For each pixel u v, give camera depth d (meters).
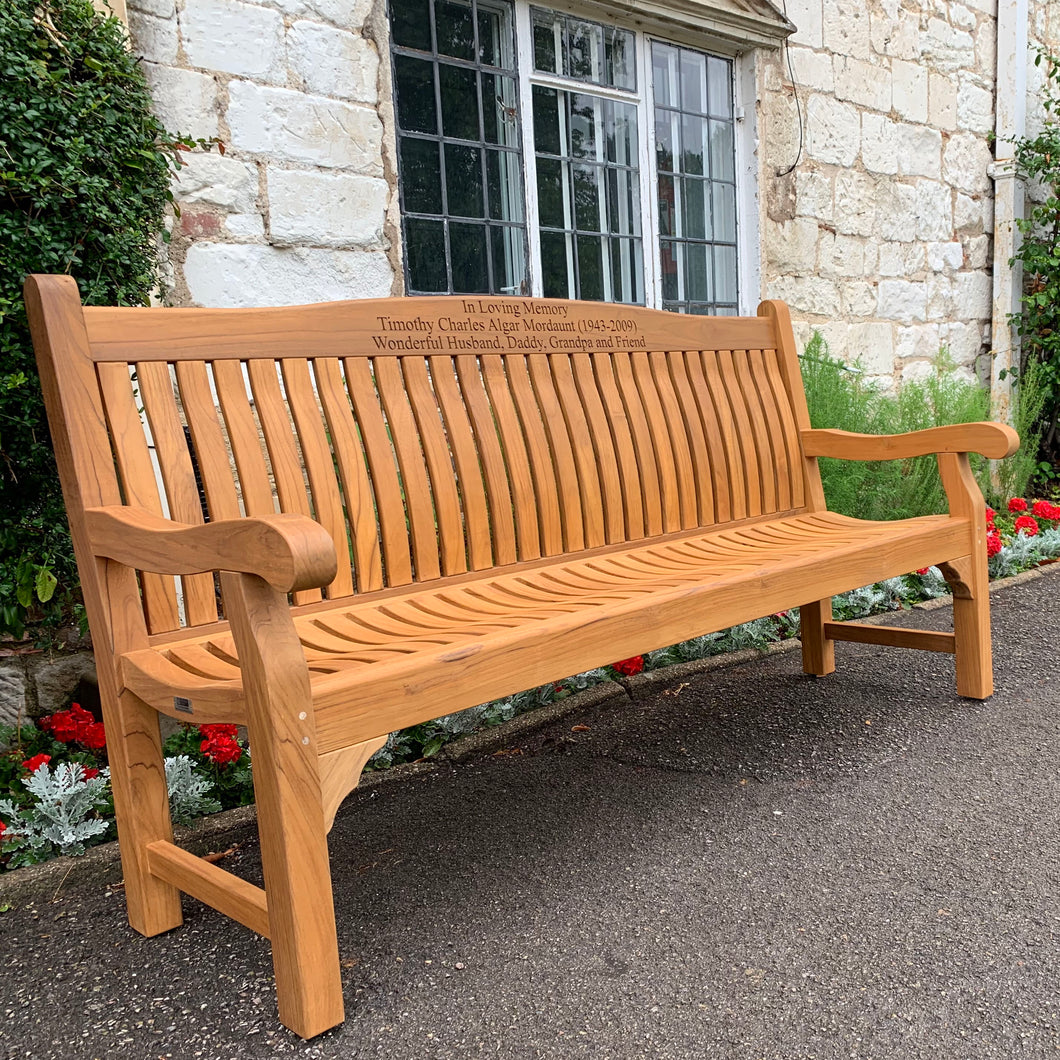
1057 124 6.86
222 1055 1.38
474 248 4.09
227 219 3.15
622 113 4.61
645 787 2.30
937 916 1.66
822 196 5.32
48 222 2.38
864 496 4.48
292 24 3.25
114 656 1.65
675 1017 1.41
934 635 2.82
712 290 5.07
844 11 5.30
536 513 2.40
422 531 2.15
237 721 1.38
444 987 1.52
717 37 4.75
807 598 2.16
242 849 2.08
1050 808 2.06
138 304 2.62
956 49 6.02
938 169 6.00
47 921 1.80
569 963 1.57
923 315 6.02
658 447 2.65
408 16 3.81
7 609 2.53
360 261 3.50
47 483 2.52
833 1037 1.35
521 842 2.04
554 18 4.29
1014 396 6.37
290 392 1.97
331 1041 1.39
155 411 1.77
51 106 2.32
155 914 1.72
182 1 3.01
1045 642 3.33
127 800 1.69
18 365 2.38
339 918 1.76
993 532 4.39
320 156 3.35
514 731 2.67
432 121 3.91
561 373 2.47
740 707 2.82
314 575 1.20
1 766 2.52
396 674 1.43
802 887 1.78
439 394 2.22
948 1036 1.35
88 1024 1.47
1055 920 1.63
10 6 2.27
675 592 1.88
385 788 2.38
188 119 3.04
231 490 1.85
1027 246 6.46
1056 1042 1.33
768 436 2.97
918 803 2.12
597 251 4.57
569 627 1.67
